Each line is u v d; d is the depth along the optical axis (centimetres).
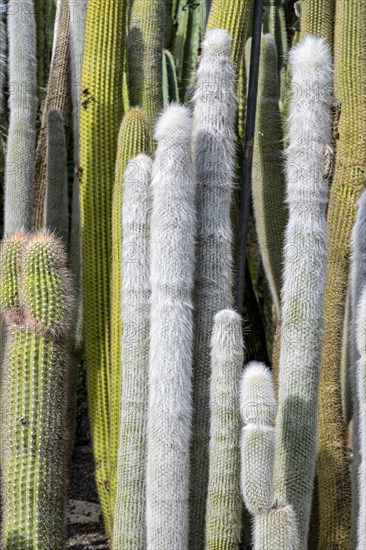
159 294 326
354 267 364
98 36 435
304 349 344
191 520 348
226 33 359
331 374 421
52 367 321
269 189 477
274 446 307
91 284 435
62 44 538
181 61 734
